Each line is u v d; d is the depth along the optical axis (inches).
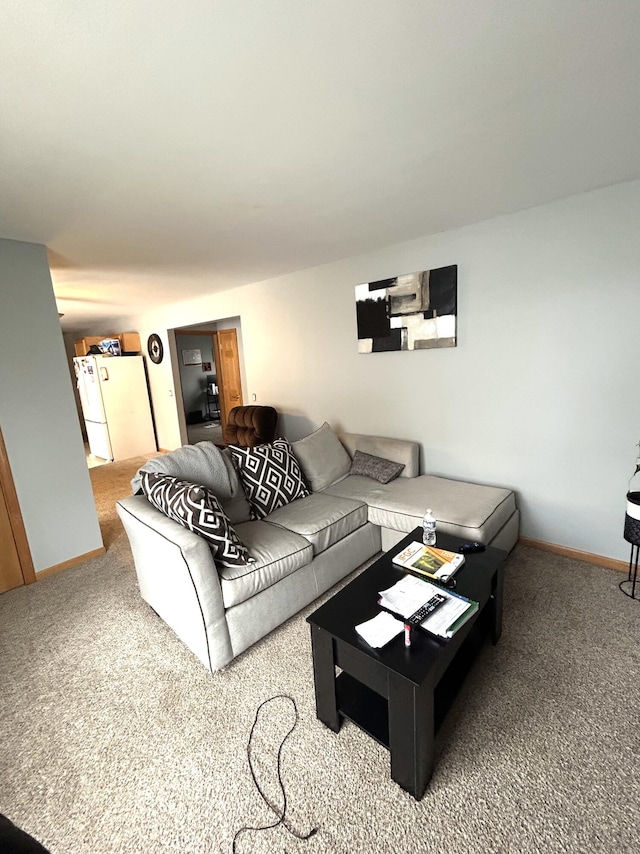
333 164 66.1
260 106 49.5
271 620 75.8
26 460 100.2
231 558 69.5
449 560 67.9
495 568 66.6
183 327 221.0
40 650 76.3
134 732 58.2
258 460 101.1
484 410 107.5
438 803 46.8
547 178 75.2
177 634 76.8
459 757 51.9
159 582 75.7
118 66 40.8
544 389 96.5
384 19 36.8
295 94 47.5
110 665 71.6
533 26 38.4
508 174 72.7
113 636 79.4
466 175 72.5
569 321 90.3
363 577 66.0
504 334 100.2
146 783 51.1
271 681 66.2
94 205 76.4
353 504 100.0
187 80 43.8
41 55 38.4
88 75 41.8
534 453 100.9
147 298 184.1
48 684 67.9
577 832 43.3
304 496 108.0
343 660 52.5
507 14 37.1
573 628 74.0
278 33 37.7
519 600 82.6
